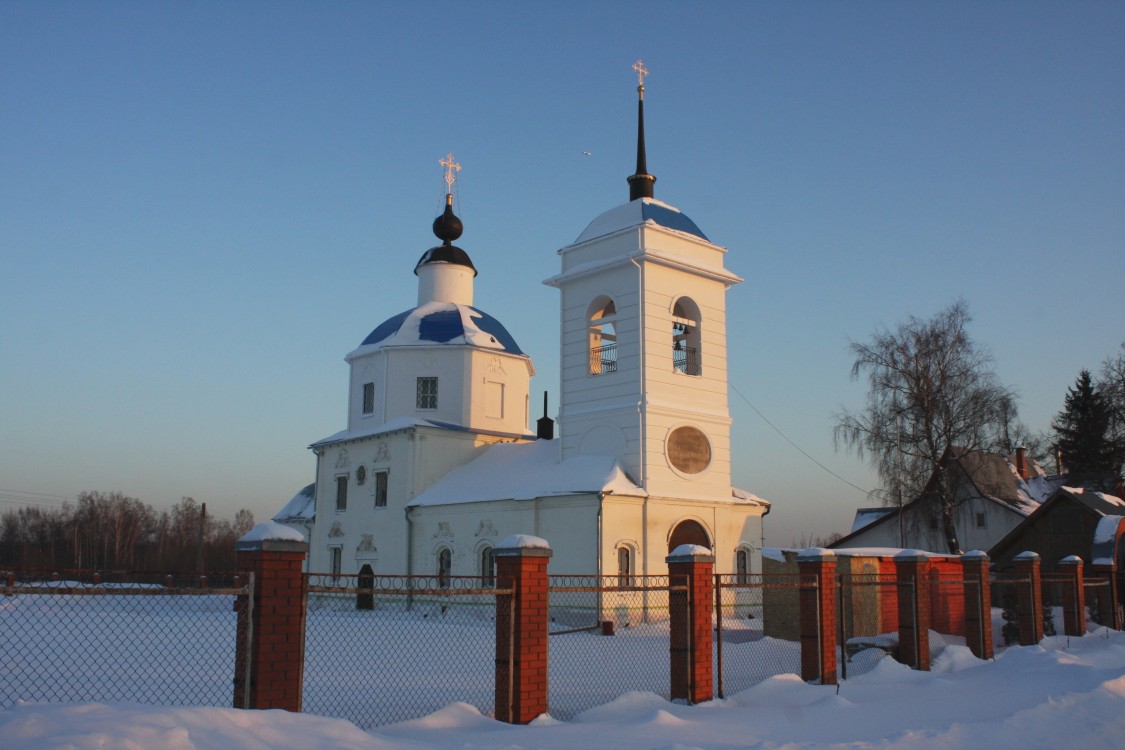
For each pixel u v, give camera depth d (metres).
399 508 44.00
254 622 10.57
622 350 37.69
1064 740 12.88
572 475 37.22
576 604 34.56
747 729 12.97
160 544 116.88
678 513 36.62
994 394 42.06
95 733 7.69
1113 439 63.34
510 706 12.59
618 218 39.09
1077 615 27.73
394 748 9.62
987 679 18.16
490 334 49.06
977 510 51.72
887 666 18.84
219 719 8.96
